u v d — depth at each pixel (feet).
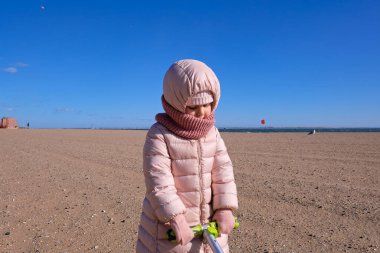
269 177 26.45
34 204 20.57
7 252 14.15
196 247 8.41
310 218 17.01
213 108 8.89
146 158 8.69
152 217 8.68
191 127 8.60
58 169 32.24
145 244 8.80
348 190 21.97
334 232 15.23
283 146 52.54
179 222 7.98
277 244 14.17
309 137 77.25
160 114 9.04
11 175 29.40
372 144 53.36
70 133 111.04
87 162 36.58
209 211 8.93
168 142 8.64
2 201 21.18
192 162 8.71
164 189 8.30
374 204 18.80
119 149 50.96
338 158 36.81
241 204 19.51
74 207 19.89
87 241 15.17
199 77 8.31
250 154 41.70
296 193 21.38
